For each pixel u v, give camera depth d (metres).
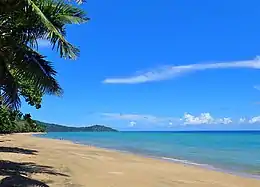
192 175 19.16
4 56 13.20
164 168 21.84
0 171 14.24
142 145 52.84
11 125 78.50
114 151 36.59
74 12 13.25
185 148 45.69
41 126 127.31
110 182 14.84
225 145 54.31
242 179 18.50
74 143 51.97
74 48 11.67
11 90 14.43
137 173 18.56
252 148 45.72
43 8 12.26
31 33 12.72
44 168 16.91
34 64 13.41
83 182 14.03
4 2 11.33
